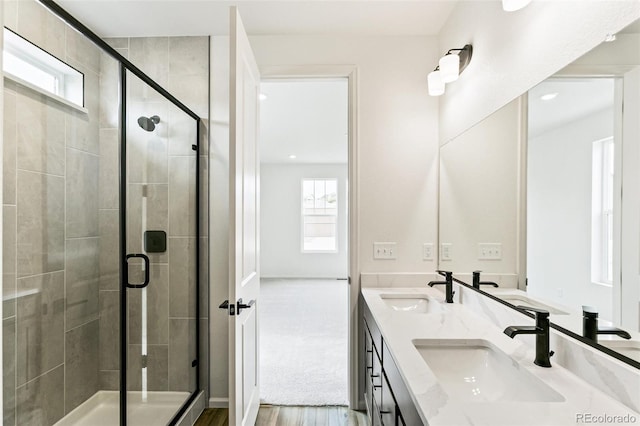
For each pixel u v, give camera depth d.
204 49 2.27
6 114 1.60
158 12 2.00
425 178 2.25
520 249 1.33
